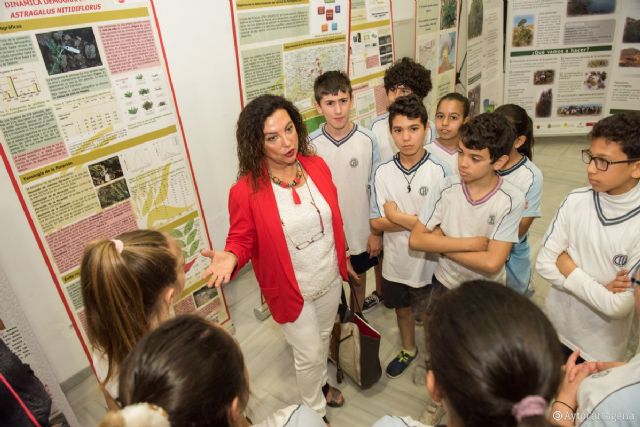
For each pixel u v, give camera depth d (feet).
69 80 5.59
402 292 6.88
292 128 4.99
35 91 5.30
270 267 5.32
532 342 1.97
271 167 5.22
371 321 8.58
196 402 2.13
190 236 7.58
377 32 10.67
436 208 5.69
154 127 6.68
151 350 2.23
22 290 6.41
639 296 3.84
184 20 7.55
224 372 2.30
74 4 5.47
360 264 7.82
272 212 5.07
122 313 3.18
